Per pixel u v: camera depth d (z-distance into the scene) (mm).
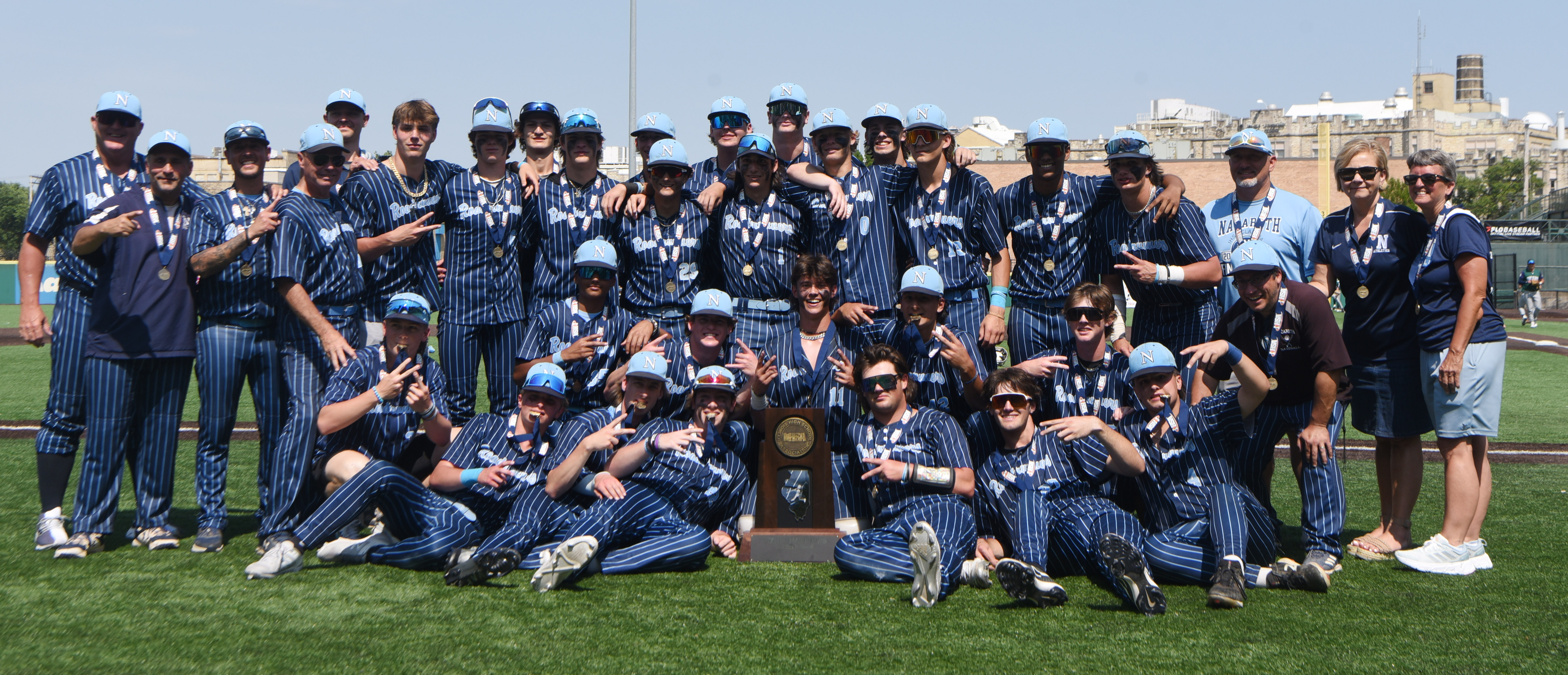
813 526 6098
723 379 6012
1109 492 5922
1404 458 6285
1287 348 5730
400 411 6207
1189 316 6637
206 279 6078
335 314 6406
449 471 5910
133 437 6516
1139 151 6441
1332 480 5742
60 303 6137
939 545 5121
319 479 6184
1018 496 5707
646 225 7039
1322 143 58281
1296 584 5441
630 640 4637
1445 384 5789
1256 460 5988
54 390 6113
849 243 7016
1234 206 6844
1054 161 6684
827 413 6539
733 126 7703
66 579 5477
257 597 5199
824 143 7086
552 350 6617
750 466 6578
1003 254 7031
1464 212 5906
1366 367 6262
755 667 4320
